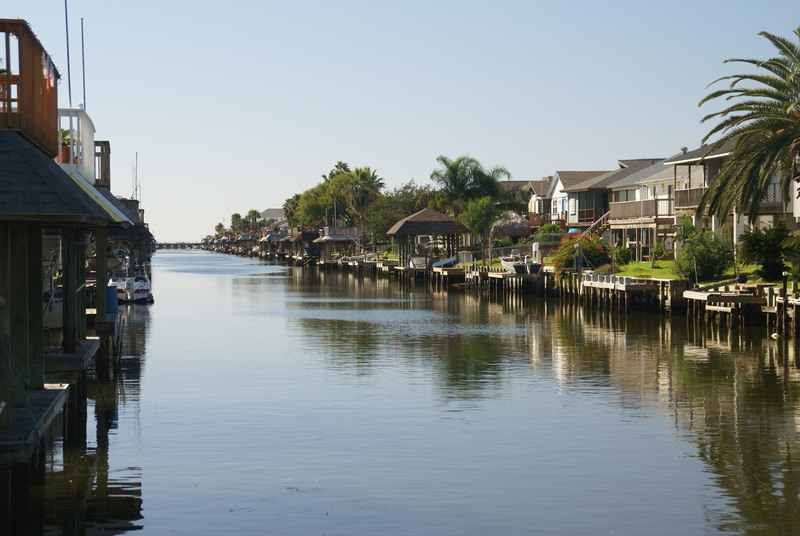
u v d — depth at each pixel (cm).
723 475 1692
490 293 7319
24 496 1494
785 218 4594
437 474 1702
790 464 1769
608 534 1378
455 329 4484
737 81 3931
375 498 1556
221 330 4456
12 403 1606
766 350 3450
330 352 3544
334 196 15550
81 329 2802
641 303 5128
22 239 1677
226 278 10731
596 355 3394
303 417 2220
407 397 2497
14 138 1480
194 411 2300
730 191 3825
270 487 1619
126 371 3014
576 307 5778
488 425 2125
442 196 10575
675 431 2058
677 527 1409
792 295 3744
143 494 1579
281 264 16675
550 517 1455
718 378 2808
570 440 1972
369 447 1911
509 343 3834
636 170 9375
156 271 13138
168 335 4212
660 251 6166
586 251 6275
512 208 10862
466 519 1445
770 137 3700
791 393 2541
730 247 4894
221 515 1467
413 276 9312
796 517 1454
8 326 1569
